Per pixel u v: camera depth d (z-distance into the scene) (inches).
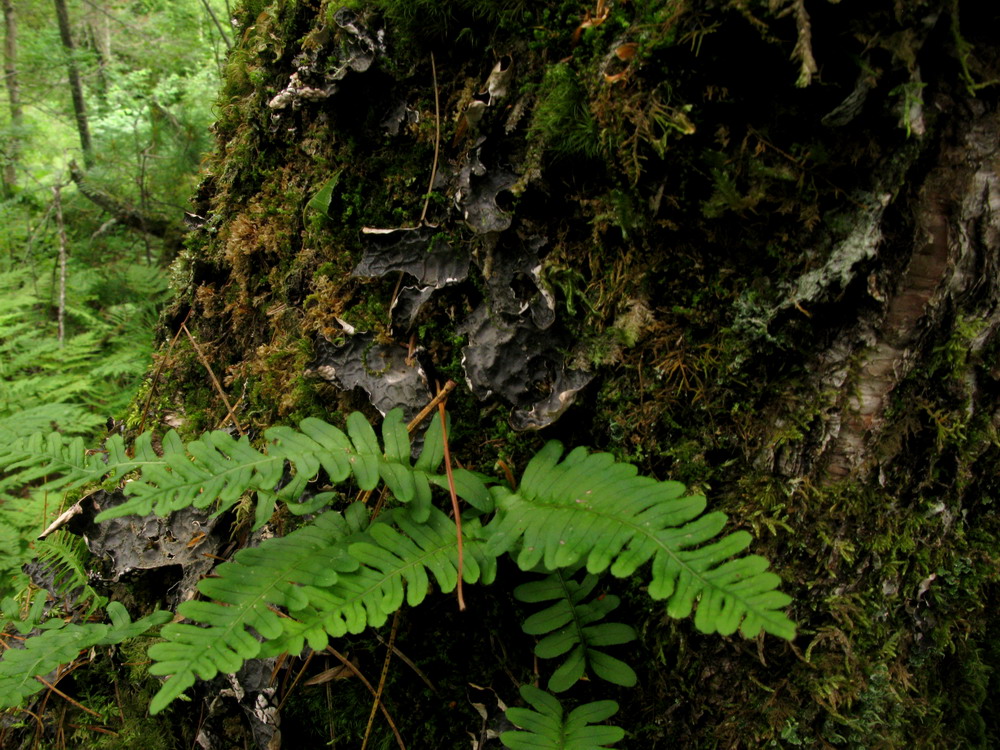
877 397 14.5
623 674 14.6
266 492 15.1
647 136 14.1
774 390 14.9
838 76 13.2
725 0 12.9
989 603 17.1
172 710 18.0
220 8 87.4
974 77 12.9
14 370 42.0
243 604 13.8
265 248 20.4
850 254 13.7
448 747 16.3
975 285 13.8
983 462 15.5
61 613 19.8
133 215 55.9
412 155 17.5
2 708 15.2
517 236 16.0
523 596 14.9
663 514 13.3
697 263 14.8
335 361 17.8
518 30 15.7
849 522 15.0
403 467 15.0
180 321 22.9
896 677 15.7
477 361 16.3
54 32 81.2
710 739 15.4
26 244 60.0
